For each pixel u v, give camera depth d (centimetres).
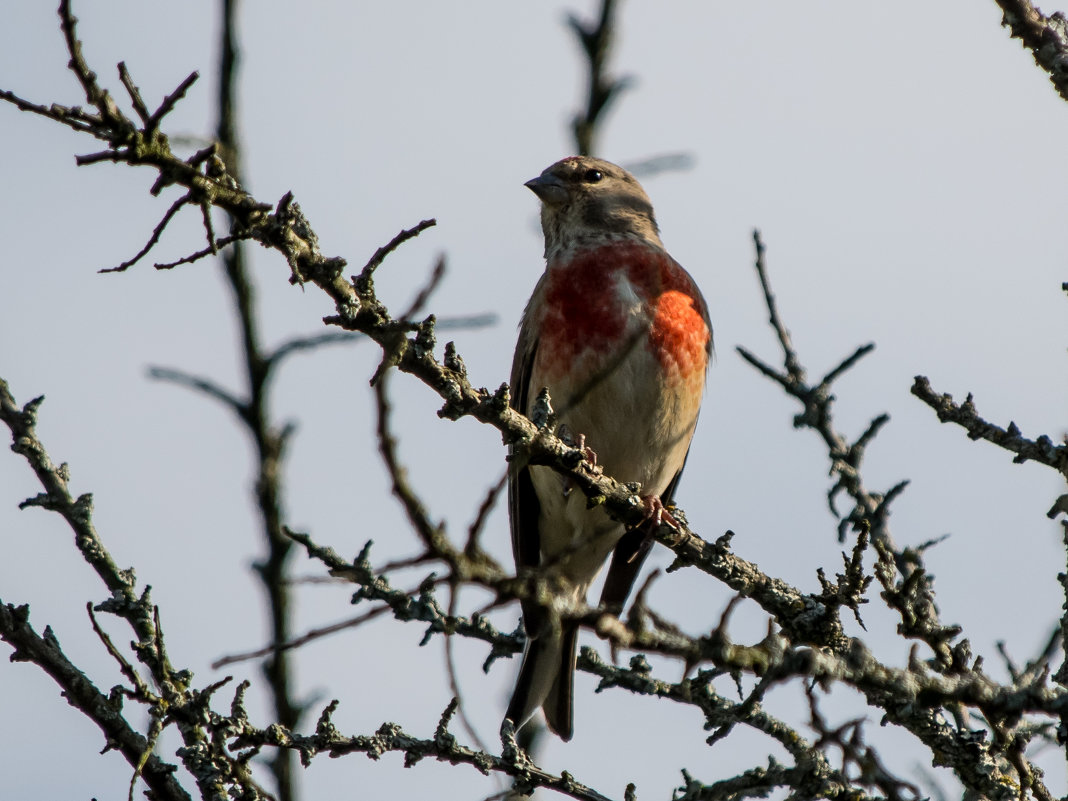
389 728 685
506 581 441
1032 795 687
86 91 485
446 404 687
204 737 665
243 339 664
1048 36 714
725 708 730
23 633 661
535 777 691
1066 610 672
